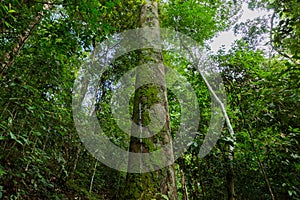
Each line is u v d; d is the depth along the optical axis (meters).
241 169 3.07
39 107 2.43
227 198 3.10
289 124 2.64
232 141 3.05
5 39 2.46
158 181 1.88
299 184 2.55
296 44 2.15
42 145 2.87
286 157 2.66
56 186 2.90
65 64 3.27
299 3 2.11
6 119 2.18
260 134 2.92
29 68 2.69
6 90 2.28
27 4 2.50
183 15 5.03
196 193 3.37
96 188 3.96
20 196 2.21
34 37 2.78
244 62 3.52
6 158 2.15
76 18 2.80
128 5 4.31
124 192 1.87
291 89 2.33
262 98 2.79
